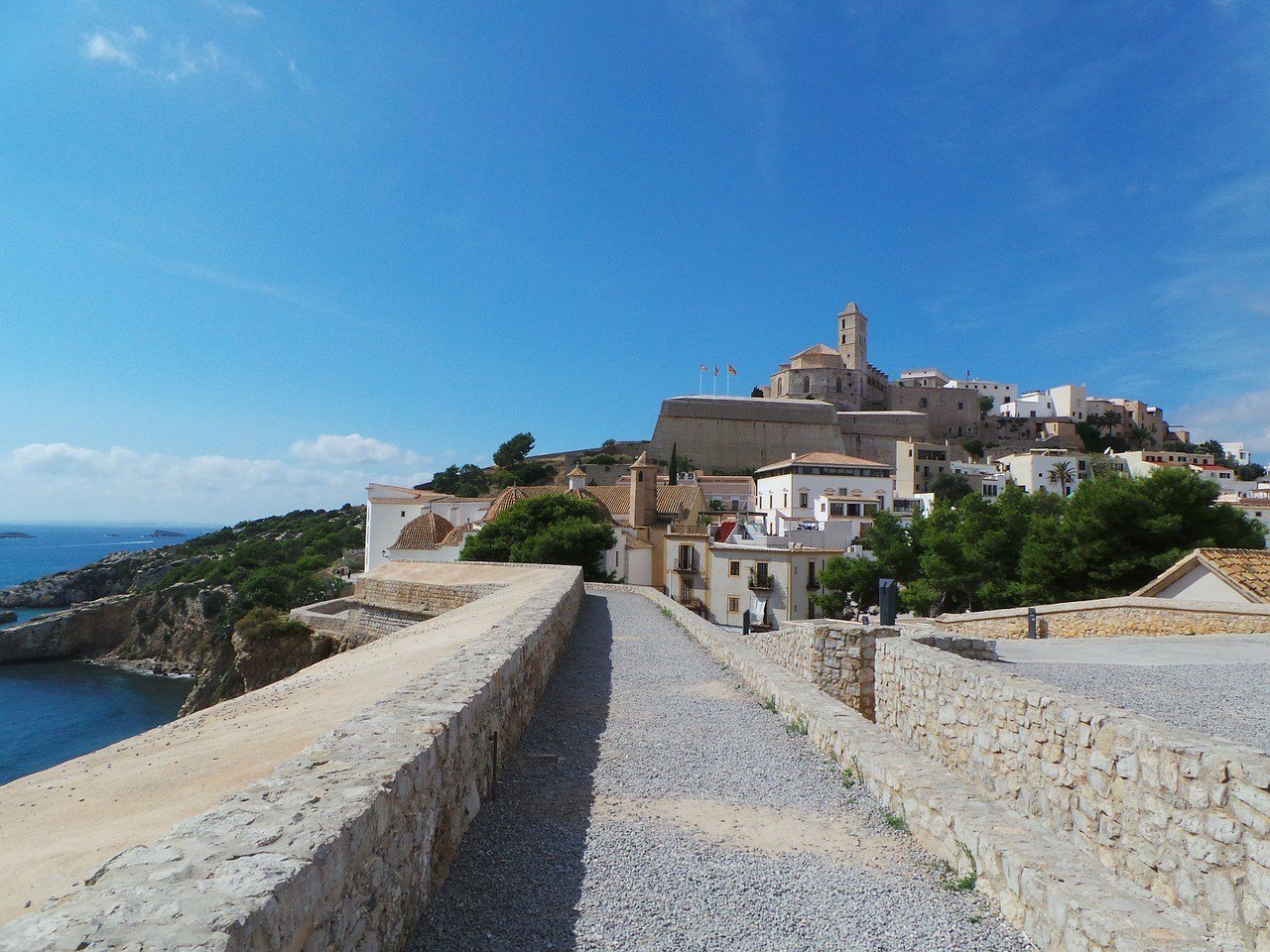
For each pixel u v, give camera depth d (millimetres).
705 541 53125
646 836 5984
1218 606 16094
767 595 49719
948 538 36625
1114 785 6117
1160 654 13602
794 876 5324
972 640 12758
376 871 3621
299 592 67500
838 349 164375
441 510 64312
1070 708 6809
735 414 132625
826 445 134875
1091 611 18094
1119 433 152000
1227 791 4961
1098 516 27172
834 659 13492
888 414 142250
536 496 56156
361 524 131125
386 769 4039
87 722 52531
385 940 3738
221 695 46406
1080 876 4371
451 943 4176
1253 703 9375
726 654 14773
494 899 4758
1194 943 3547
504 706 7801
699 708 10852
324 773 3943
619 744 8828
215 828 3150
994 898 4824
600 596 32250
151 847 2961
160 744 10547
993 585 33469
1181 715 8781
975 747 8617
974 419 154500
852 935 4492
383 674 12883
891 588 14664
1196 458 121812
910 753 7168
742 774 7730
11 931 2291
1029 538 32125
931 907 4863
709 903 4859
